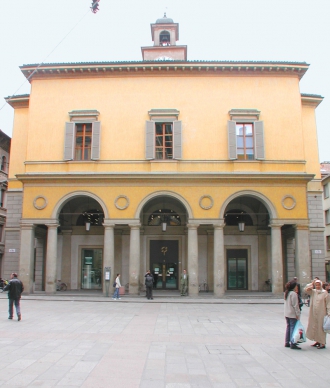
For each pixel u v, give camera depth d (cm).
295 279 1054
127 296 2420
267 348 1016
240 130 2627
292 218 2477
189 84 2675
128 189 2522
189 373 779
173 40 3472
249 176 2491
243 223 2758
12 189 2877
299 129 2614
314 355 940
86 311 1775
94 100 2664
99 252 2933
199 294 2631
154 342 1079
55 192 2538
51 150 2611
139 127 2620
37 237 2848
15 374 756
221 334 1220
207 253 2889
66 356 903
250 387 696
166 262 2916
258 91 2666
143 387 689
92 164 2570
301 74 2695
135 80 2683
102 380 724
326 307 1021
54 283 2477
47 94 2680
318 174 2859
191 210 2491
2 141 4141
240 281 2906
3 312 1711
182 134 2600
